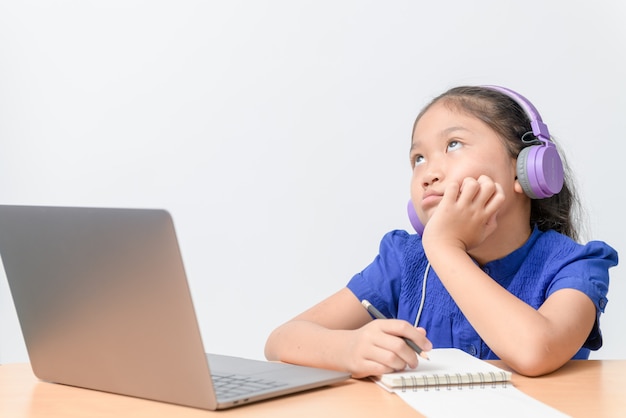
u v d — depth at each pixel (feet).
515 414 2.51
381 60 7.56
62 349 2.99
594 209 7.21
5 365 3.56
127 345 2.73
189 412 2.58
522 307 3.37
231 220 7.77
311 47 7.64
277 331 3.89
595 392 2.88
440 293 4.64
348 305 4.76
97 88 7.94
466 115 4.11
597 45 7.27
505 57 7.39
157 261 2.51
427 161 4.17
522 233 4.26
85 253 2.72
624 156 7.23
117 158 7.93
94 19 7.93
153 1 7.86
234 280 7.75
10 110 8.04
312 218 7.67
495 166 4.04
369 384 3.03
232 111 7.77
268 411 2.59
